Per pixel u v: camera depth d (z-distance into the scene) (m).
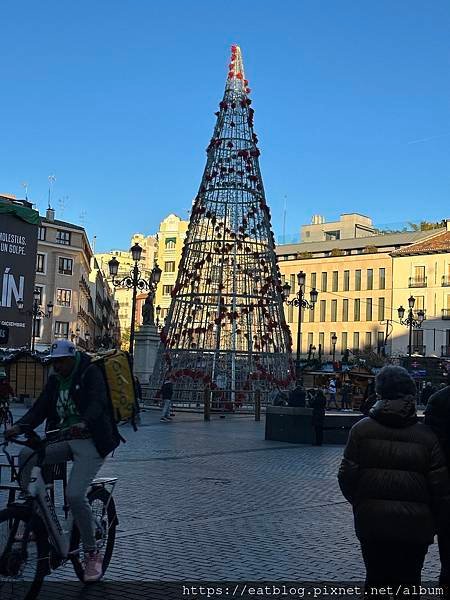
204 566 7.31
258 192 34.88
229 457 17.33
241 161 34.66
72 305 74.94
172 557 7.62
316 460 17.41
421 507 4.66
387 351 76.56
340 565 7.51
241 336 37.91
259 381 34.00
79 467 6.21
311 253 87.62
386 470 4.69
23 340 50.97
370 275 81.00
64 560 6.23
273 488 12.70
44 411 6.48
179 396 34.16
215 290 35.19
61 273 74.31
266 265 34.50
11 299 50.56
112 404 6.30
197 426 27.00
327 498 11.84
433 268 75.56
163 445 19.59
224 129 35.06
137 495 11.37
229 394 33.66
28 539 5.70
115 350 6.61
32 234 52.12
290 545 8.34
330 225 97.62
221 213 34.44
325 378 48.91
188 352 34.28
